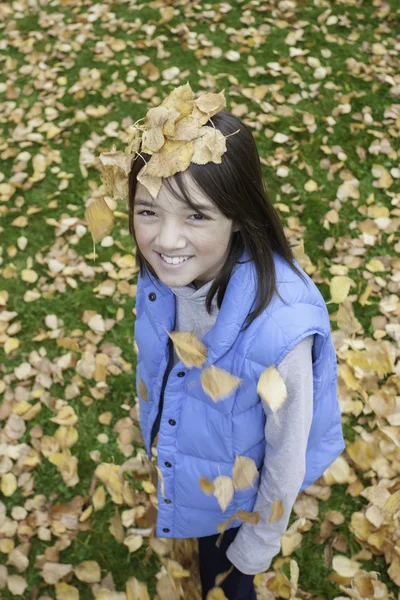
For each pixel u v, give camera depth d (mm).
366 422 2494
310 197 3336
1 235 3293
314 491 2334
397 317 2820
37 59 4273
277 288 1271
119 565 2223
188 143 1099
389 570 2115
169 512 1709
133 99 3941
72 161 3633
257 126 3684
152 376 1620
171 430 1541
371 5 4434
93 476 2451
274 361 1252
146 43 4266
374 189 3383
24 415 2602
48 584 2186
